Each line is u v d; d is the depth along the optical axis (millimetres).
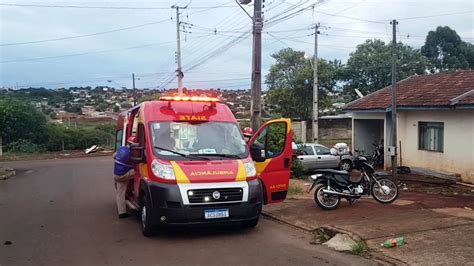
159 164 8352
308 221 9430
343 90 39062
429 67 38969
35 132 42375
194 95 9953
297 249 7574
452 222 8750
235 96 71188
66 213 11609
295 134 36625
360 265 6625
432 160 18281
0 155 36875
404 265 6508
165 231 8984
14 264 7023
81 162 32938
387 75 37250
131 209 10758
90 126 54531
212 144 9031
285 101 38938
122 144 12898
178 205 7914
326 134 39094
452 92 17938
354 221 9180
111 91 104812
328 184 10609
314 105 30500
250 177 8500
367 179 11117
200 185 8016
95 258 7273
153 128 9062
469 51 40906
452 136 17156
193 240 8266
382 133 24172
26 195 15664
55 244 8281
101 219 10609
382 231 8234
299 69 39125
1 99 41750
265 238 8352
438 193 13648
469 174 16375
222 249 7633
